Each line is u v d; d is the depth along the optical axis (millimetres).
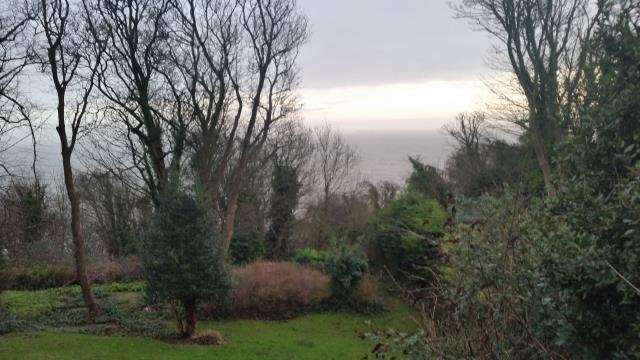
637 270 2652
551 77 17422
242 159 21000
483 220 3613
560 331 2918
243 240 24438
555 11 17688
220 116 21000
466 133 33156
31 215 20656
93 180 25641
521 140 21438
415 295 4055
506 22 18453
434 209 18203
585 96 3738
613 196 3133
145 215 22953
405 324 15062
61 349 11484
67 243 23312
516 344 3227
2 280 16719
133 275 21094
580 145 3557
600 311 2900
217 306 17125
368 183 32312
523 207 3635
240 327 16031
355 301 18078
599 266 2773
